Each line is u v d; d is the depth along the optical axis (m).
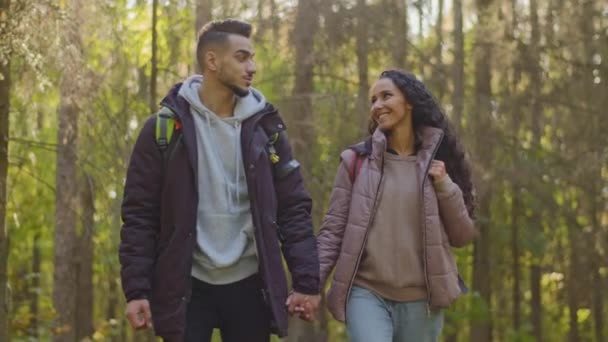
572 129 17.06
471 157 15.94
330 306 5.45
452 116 16.42
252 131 4.70
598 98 16.83
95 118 12.92
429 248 5.38
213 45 4.71
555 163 17.19
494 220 18.48
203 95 4.76
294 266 4.80
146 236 4.66
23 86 10.55
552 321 21.94
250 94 4.78
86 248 16.61
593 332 19.23
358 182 5.44
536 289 20.75
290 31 14.88
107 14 12.12
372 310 5.38
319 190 14.74
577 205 17.80
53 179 17.77
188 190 4.62
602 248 17.72
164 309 4.62
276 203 4.77
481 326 19.80
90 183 13.31
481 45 17.22
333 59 15.12
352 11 14.83
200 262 4.66
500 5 17.31
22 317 14.72
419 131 5.55
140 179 4.66
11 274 18.61
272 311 4.65
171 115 4.66
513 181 16.77
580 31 16.98
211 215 4.66
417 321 5.46
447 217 5.47
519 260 21.02
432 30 16.95
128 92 13.79
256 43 14.99
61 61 10.21
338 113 14.90
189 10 14.45
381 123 5.52
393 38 15.05
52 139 17.16
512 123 16.86
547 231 18.55
